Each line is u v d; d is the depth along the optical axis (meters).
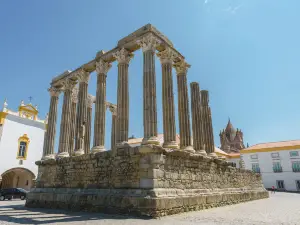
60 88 24.53
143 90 15.88
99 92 19.17
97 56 20.45
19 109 39.12
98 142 17.98
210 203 16.72
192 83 21.55
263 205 19.97
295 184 49.31
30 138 39.47
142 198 12.61
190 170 16.14
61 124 21.70
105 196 14.45
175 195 13.70
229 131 89.12
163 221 10.97
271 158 52.88
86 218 12.33
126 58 18.14
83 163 17.55
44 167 21.36
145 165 13.67
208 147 21.27
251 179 28.41
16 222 11.61
